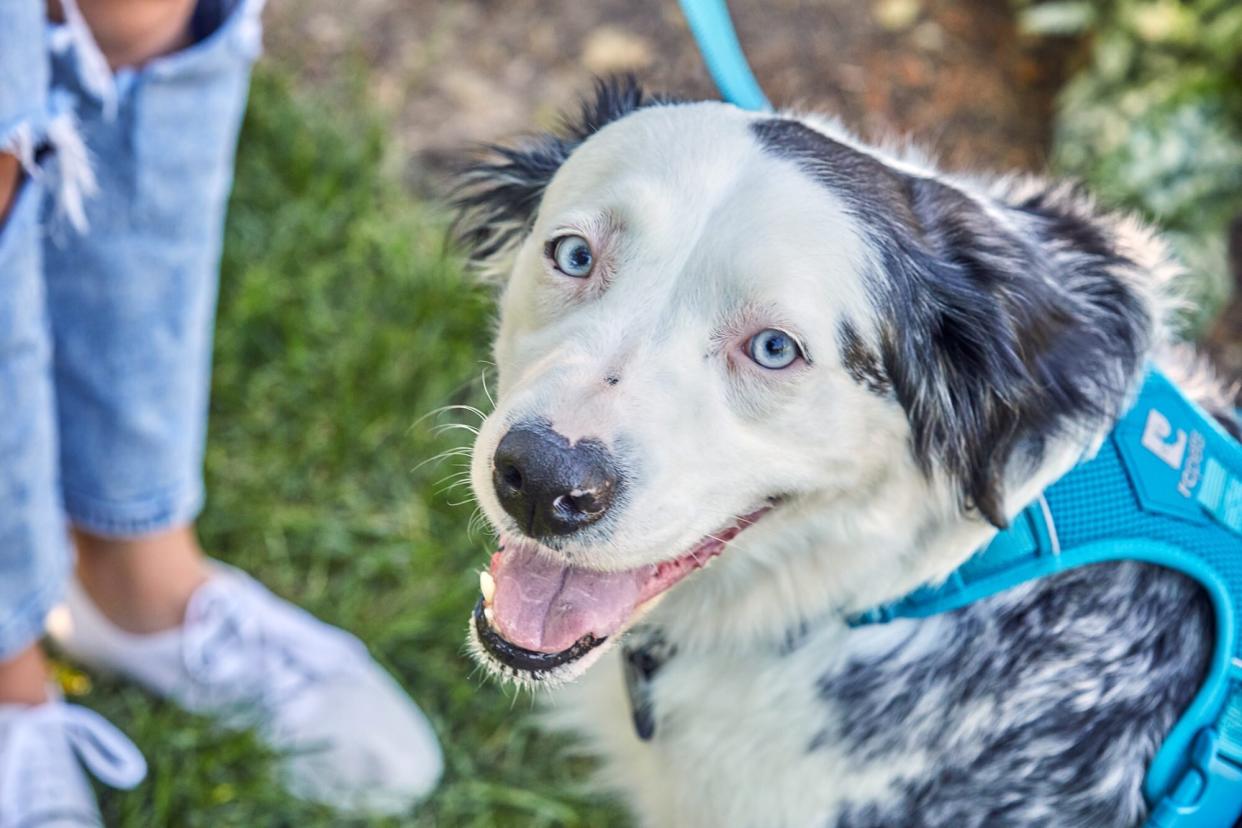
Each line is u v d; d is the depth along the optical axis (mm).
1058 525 696
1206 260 1118
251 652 886
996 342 697
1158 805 690
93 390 803
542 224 734
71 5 712
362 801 870
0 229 700
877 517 715
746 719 739
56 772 822
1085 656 705
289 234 1079
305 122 1146
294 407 1012
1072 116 1215
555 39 1326
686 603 750
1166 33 1183
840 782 724
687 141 708
